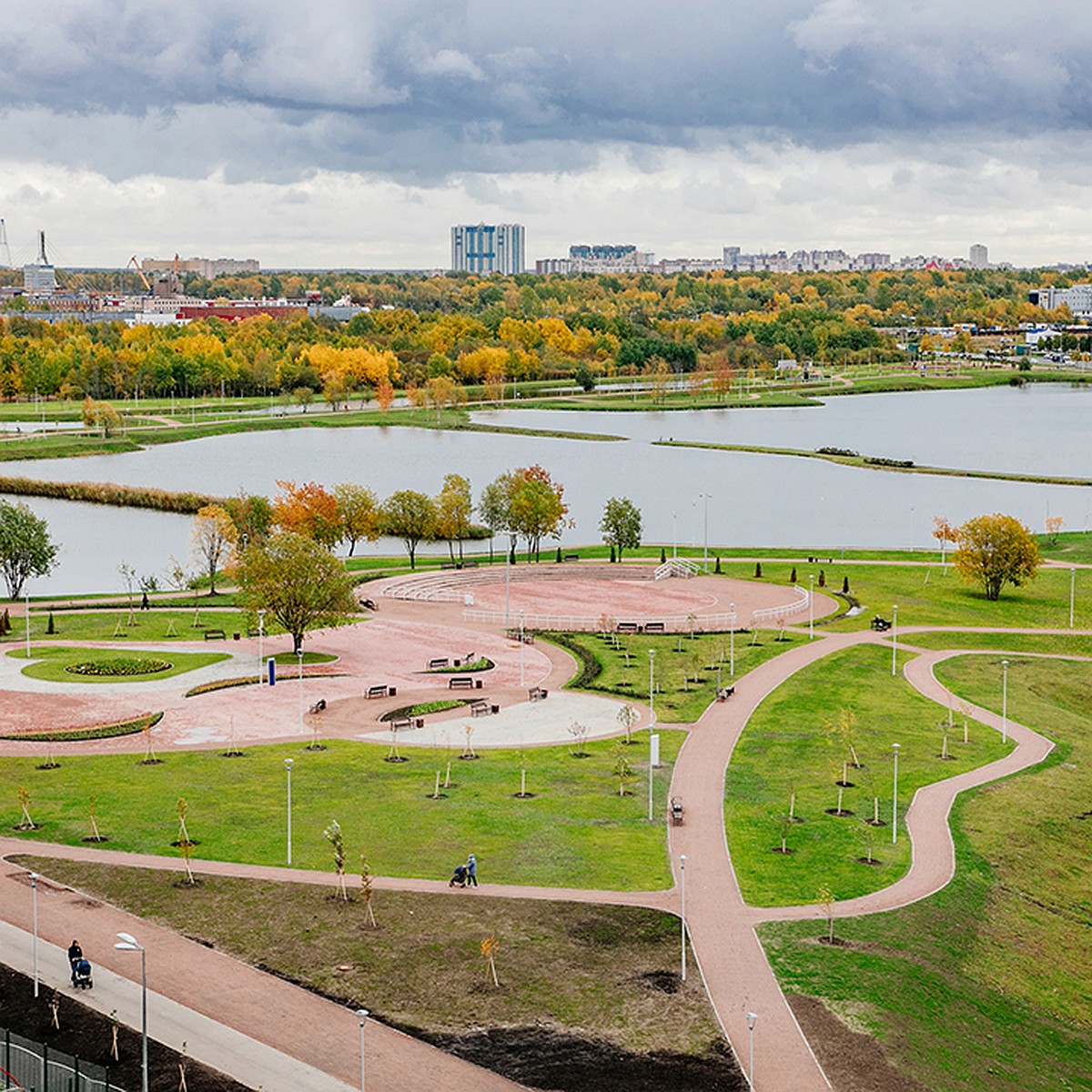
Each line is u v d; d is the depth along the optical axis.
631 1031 78.06
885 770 128.88
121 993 81.00
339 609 169.75
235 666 164.75
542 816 113.31
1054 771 131.12
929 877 103.19
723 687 156.38
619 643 177.88
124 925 90.25
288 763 105.31
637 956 87.31
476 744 134.38
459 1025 78.19
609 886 98.62
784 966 86.62
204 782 120.88
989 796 122.62
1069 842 114.75
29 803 114.12
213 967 84.44
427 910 93.38
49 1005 79.25
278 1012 79.12
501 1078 72.81
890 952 89.75
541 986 82.88
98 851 103.38
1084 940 98.25
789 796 120.00
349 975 83.75
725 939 90.38
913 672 167.38
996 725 146.25
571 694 154.00
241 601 194.88
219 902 94.06
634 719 139.88
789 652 174.00
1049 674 169.50
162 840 105.94
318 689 155.12
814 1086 73.19
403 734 137.62
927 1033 80.50
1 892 95.25
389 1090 71.31
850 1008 81.62
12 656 168.50
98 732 135.12
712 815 114.62
